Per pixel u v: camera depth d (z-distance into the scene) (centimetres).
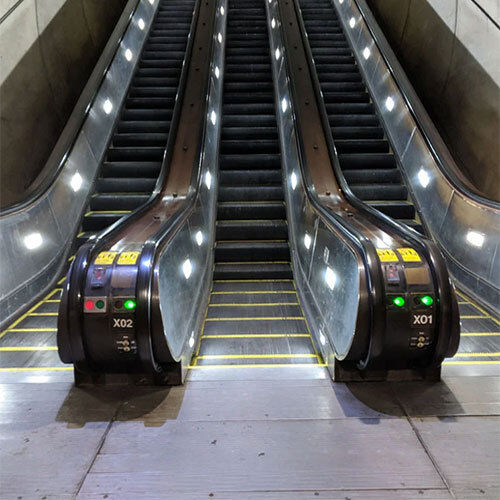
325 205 420
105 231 306
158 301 246
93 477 190
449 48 568
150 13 1002
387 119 682
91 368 263
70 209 520
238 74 869
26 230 419
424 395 255
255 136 734
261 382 271
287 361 324
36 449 208
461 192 450
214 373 286
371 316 246
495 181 464
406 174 599
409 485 184
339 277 298
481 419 232
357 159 637
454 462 198
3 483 186
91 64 714
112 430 223
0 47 448
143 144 679
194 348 340
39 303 421
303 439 215
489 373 284
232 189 633
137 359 259
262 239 581
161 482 187
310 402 247
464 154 534
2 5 448
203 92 677
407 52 720
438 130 604
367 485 184
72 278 253
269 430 222
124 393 259
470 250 437
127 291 248
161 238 286
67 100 614
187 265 350
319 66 845
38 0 530
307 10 1037
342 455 203
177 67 859
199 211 464
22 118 489
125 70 782
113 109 701
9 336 352
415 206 562
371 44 795
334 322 297
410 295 248
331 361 284
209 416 234
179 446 210
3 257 377
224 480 187
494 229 401
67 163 526
